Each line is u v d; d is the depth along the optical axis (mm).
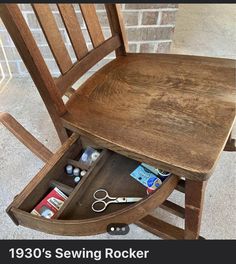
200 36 1901
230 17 2129
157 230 888
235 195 1045
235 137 1219
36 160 1160
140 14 1372
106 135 646
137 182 725
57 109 697
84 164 718
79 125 680
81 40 773
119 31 888
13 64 1539
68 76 737
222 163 1148
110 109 719
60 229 596
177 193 1044
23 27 575
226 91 732
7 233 953
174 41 1838
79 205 678
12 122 993
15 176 1110
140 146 610
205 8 2232
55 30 688
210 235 938
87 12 777
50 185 695
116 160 768
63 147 713
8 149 1203
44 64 639
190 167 553
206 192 1050
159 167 591
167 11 1376
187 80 785
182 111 687
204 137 613
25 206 625
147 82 797
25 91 1503
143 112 698
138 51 1543
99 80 821
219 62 842
